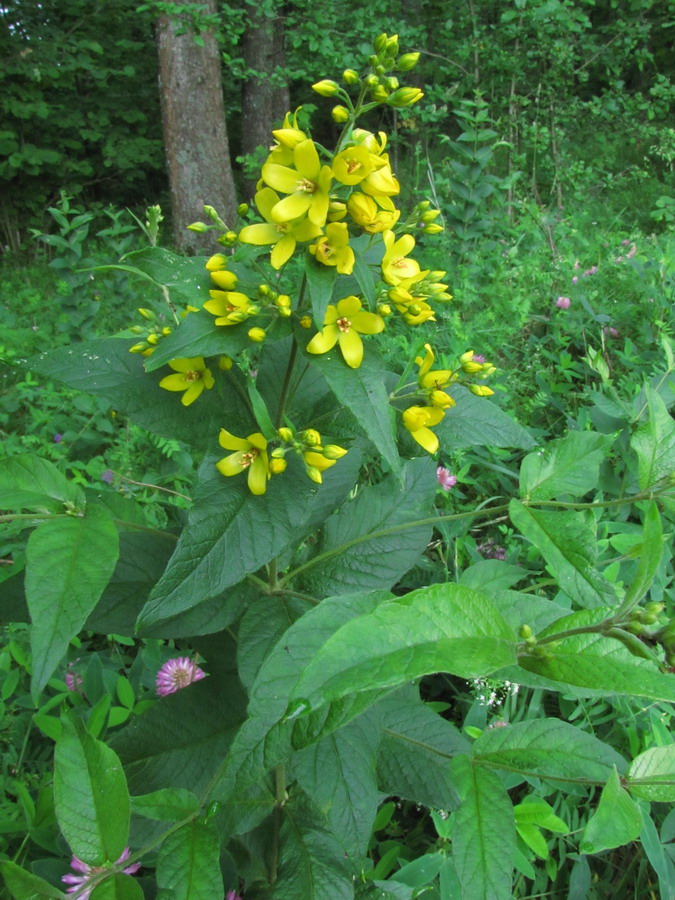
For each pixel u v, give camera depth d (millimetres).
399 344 610
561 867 351
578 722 372
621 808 159
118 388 241
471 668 133
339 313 214
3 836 327
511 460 561
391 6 1313
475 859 183
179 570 205
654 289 705
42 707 361
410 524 261
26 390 655
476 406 262
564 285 785
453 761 200
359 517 297
